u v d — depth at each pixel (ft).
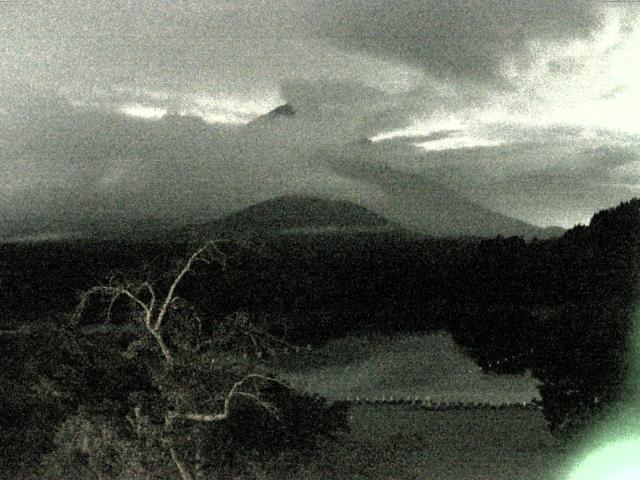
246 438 46.01
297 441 49.29
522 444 56.95
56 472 41.81
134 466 37.96
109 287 38.78
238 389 39.78
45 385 42.50
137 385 42.63
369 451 54.60
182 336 38.81
